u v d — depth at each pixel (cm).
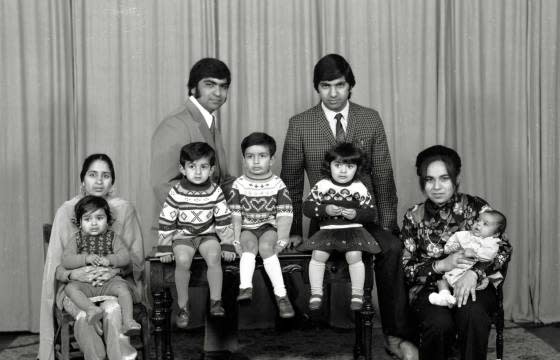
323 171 413
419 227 414
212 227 400
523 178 538
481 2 533
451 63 540
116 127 512
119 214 428
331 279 406
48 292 405
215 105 434
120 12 509
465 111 538
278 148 525
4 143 505
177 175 420
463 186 543
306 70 525
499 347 406
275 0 519
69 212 418
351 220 402
